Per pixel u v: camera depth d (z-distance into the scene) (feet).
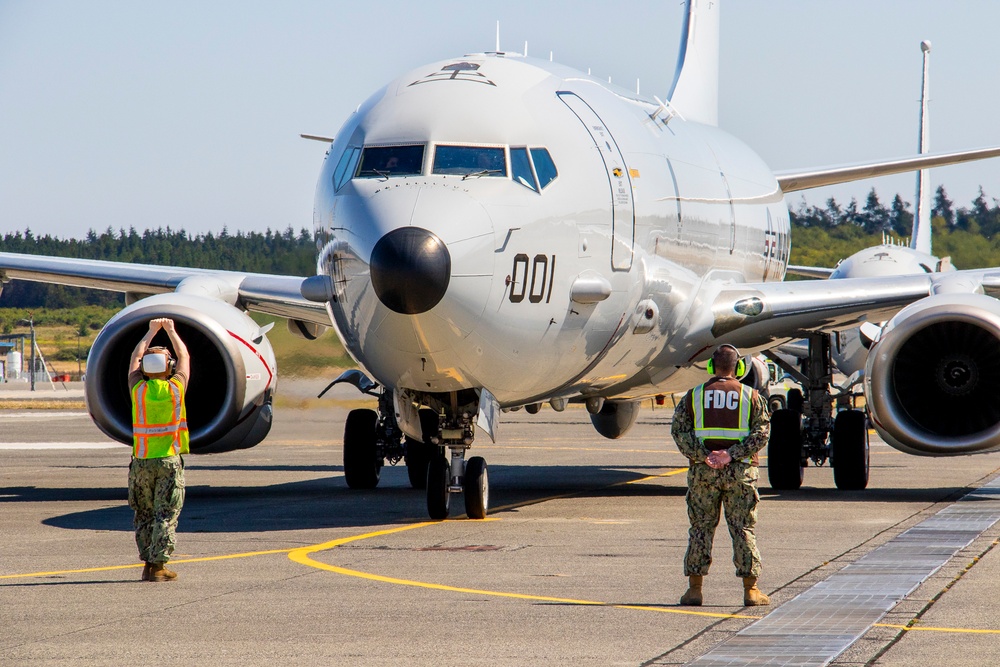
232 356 141.59
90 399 141.79
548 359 126.82
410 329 114.42
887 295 153.28
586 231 127.65
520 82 135.13
